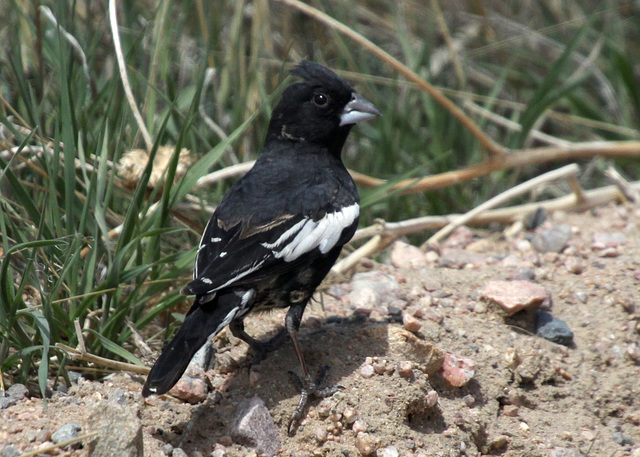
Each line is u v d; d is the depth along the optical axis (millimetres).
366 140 14719
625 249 11961
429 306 10352
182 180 9555
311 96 9430
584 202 13727
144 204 10711
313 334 9391
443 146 14617
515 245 12562
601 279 11109
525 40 17109
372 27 16609
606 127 15211
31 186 10094
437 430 8500
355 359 8891
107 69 12742
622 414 9367
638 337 10180
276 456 7984
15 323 8234
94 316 9047
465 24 17078
